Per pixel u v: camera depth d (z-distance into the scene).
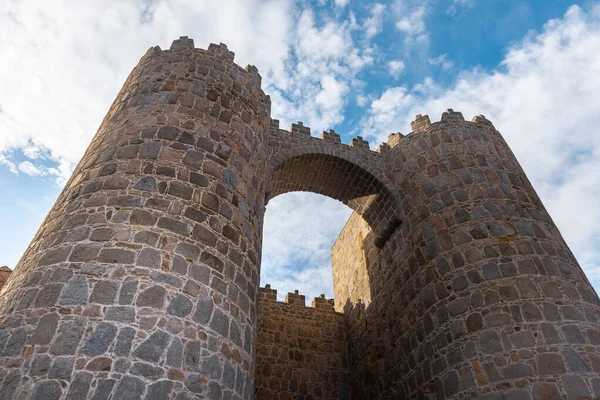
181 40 13.98
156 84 12.14
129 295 7.41
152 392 6.59
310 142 17.72
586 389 9.31
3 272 14.88
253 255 10.51
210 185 10.13
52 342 6.61
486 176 14.39
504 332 10.62
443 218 13.91
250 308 9.58
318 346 19.03
